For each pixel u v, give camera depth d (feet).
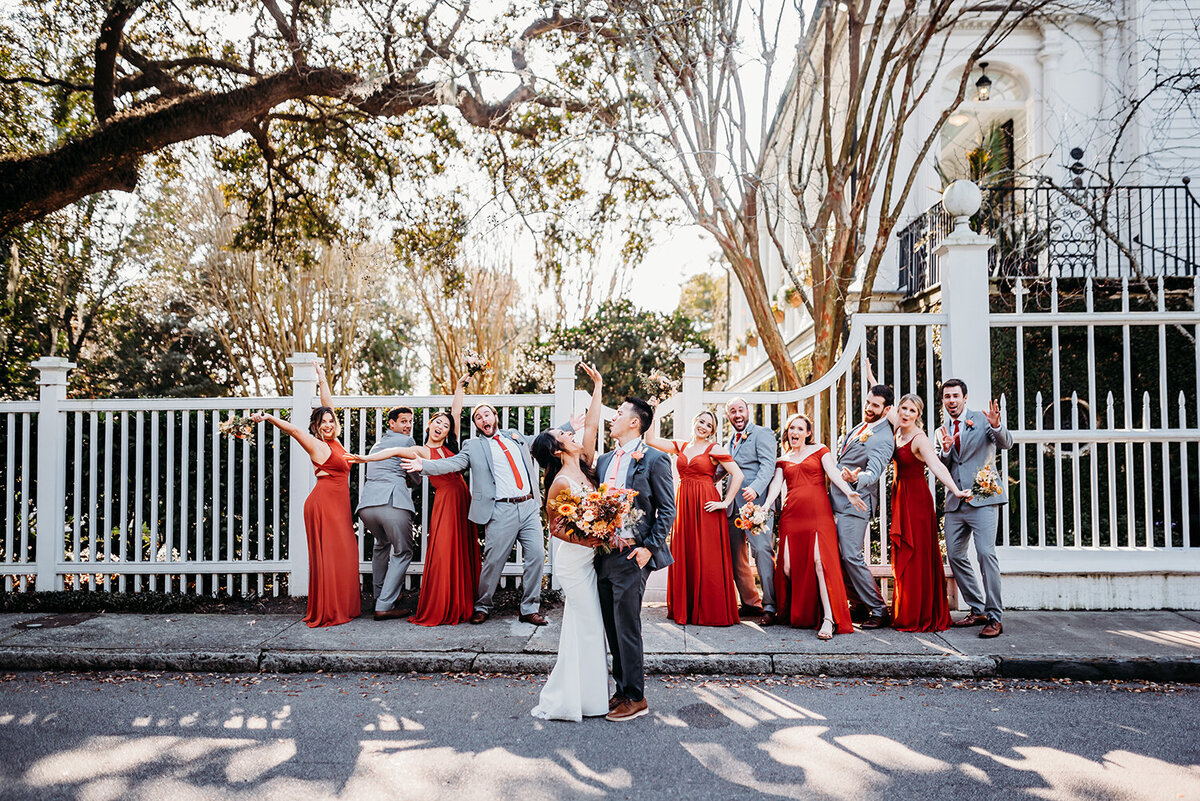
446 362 69.82
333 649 20.06
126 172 34.91
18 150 36.96
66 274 55.83
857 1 29.99
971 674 18.51
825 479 21.61
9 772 13.52
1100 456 30.27
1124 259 40.37
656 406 22.76
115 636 21.38
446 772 13.46
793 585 21.38
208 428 28.71
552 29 35.53
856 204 29.76
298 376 25.72
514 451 23.02
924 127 42.65
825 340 30.68
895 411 21.76
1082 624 21.30
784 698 17.17
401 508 23.26
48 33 35.60
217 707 16.89
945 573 23.11
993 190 36.01
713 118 30.48
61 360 26.32
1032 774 13.16
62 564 26.11
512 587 26.63
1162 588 22.72
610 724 15.70
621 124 31.63
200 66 37.19
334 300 66.69
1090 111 42.96
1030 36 43.39
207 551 28.30
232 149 43.16
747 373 63.93
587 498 15.08
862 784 12.85
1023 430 23.22
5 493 28.22
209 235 63.98
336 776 13.33
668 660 19.03
